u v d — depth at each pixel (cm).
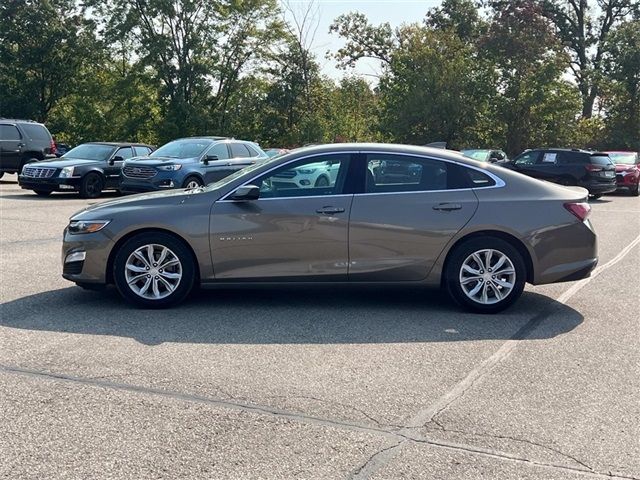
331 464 365
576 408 443
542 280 671
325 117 4528
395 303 712
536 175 2312
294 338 585
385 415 429
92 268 666
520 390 473
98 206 689
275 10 4441
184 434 397
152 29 4347
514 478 354
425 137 4106
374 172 671
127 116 4622
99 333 588
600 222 1579
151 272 667
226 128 4450
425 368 514
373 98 5169
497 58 4091
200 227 656
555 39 4206
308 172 670
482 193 668
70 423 410
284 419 420
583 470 363
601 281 855
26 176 1777
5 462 363
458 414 431
